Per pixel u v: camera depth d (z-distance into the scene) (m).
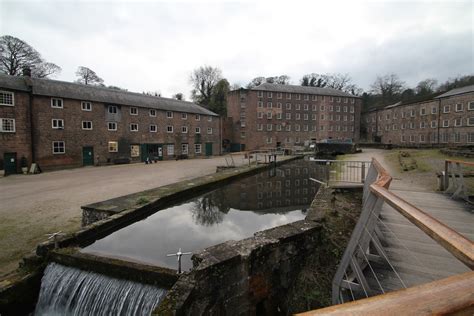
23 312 4.36
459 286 0.74
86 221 6.98
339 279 3.30
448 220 4.76
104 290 4.16
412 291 0.75
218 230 6.60
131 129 28.03
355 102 54.41
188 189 9.65
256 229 6.75
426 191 7.38
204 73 55.09
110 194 10.67
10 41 32.84
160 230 6.41
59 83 24.09
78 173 18.70
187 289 3.23
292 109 49.19
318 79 67.62
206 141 37.34
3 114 19.25
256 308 4.22
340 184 8.62
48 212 8.18
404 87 62.34
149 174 17.05
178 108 33.53
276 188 11.97
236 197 10.29
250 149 45.66
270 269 4.36
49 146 21.77
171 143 32.38
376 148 38.41
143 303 3.83
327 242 5.06
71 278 4.45
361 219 3.12
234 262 3.80
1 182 14.88
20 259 5.18
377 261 3.31
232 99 47.09
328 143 29.41
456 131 36.44
